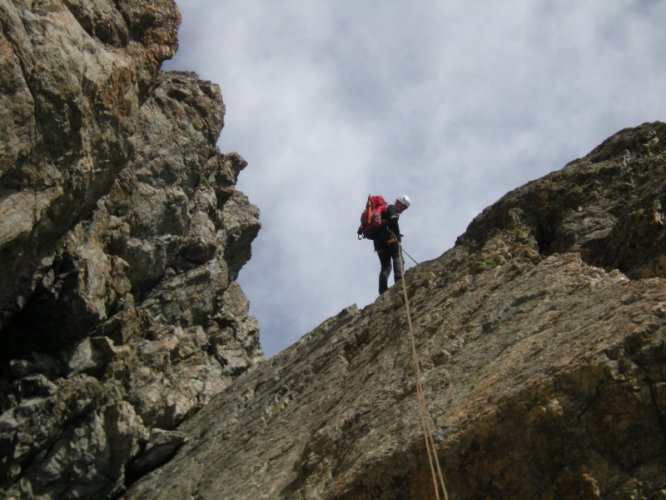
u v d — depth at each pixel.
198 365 17.27
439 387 8.34
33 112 11.52
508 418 6.65
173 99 18.89
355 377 10.85
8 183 11.62
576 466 6.18
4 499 12.53
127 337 15.74
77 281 14.10
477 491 6.55
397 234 14.78
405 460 7.00
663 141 12.62
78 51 12.30
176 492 11.67
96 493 13.45
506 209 12.77
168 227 17.72
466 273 11.48
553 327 8.09
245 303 20.50
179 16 15.78
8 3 11.38
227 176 21.03
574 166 12.82
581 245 10.89
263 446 11.00
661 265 9.27
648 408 6.17
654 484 5.81
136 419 14.40
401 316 11.72
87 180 12.87
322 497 7.54
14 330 14.34
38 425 13.07
